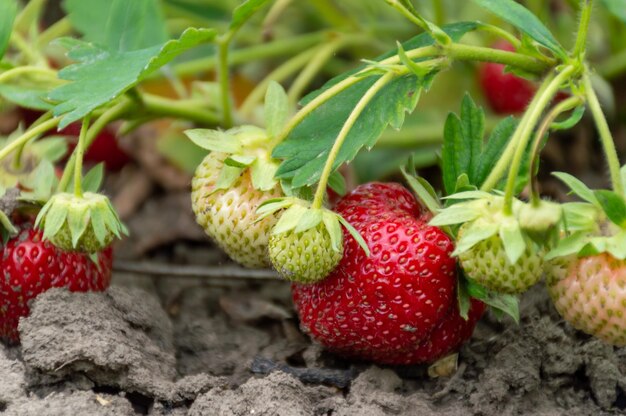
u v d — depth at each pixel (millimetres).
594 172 549
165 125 544
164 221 535
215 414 402
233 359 447
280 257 395
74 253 424
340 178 426
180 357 448
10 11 444
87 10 474
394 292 404
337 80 429
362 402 411
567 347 428
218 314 474
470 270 388
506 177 419
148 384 411
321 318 414
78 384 411
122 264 494
